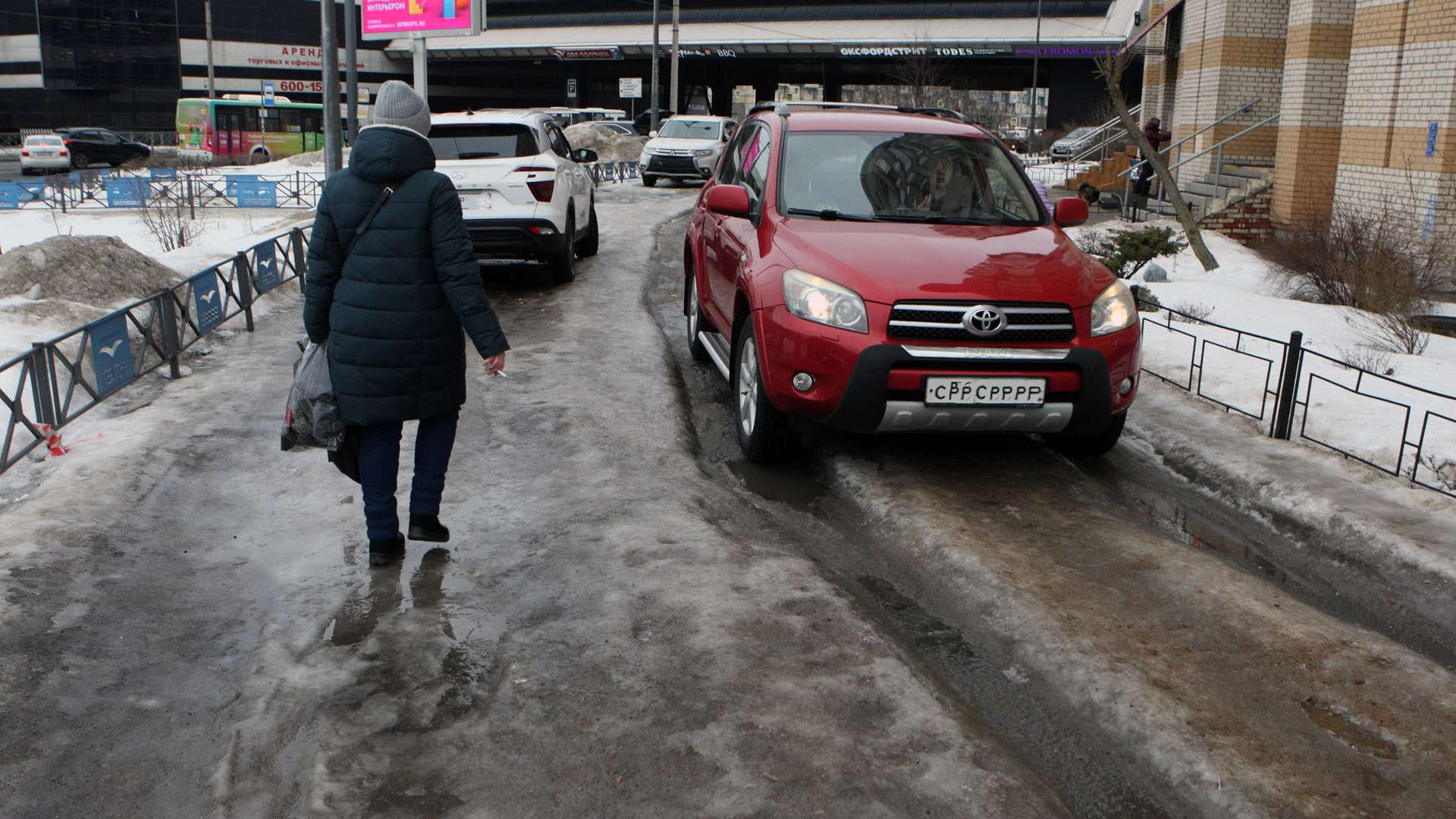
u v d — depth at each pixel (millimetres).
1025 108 97562
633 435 6090
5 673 3488
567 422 6242
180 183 22641
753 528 4926
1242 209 16484
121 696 3445
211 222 20344
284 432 4250
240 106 45594
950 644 3953
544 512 4949
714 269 7043
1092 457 6098
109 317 6605
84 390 6945
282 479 5508
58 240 9859
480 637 3805
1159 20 21422
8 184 23688
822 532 5000
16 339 8031
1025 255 5512
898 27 60688
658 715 3270
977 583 4324
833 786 2928
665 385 7172
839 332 5098
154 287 10258
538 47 71500
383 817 2805
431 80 83688
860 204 6141
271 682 3498
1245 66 18656
